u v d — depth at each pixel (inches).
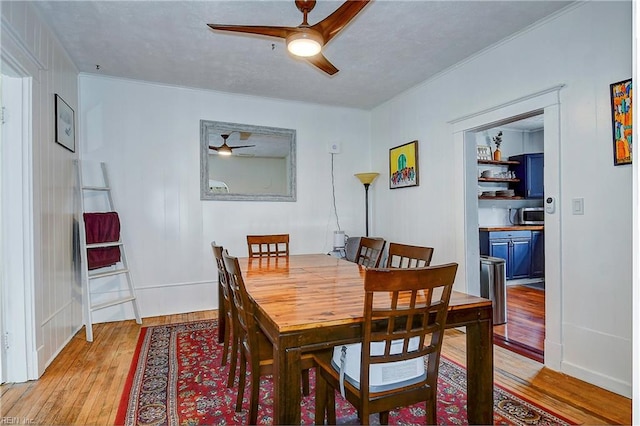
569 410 81.0
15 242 94.7
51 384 93.4
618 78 88.5
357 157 197.2
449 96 143.0
